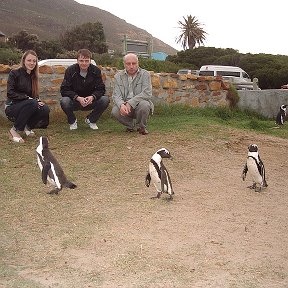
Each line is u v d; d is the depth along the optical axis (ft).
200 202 9.89
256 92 22.45
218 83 21.03
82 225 8.52
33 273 6.77
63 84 15.20
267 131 19.12
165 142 14.52
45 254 7.39
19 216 8.88
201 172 12.08
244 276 6.82
